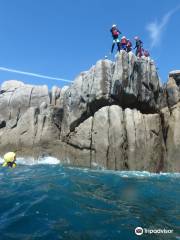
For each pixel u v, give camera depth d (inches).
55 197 402.6
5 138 936.9
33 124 911.7
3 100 1006.4
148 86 875.4
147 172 773.3
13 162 540.7
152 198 454.9
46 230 298.2
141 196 464.8
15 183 497.0
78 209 364.8
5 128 968.3
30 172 647.8
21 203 373.1
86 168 783.1
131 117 820.0
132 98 848.3
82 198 414.6
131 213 367.9
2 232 290.7
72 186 487.2
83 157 827.4
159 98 900.6
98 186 513.0
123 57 851.4
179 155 805.2
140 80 868.6
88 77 883.4
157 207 405.1
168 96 887.1
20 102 991.6
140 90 861.2
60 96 971.9
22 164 832.9
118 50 902.4
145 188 527.2
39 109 943.7
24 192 426.3
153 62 908.6
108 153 799.1
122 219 342.0
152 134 828.0
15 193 420.5
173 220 353.1
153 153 808.9
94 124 832.9
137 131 807.1
